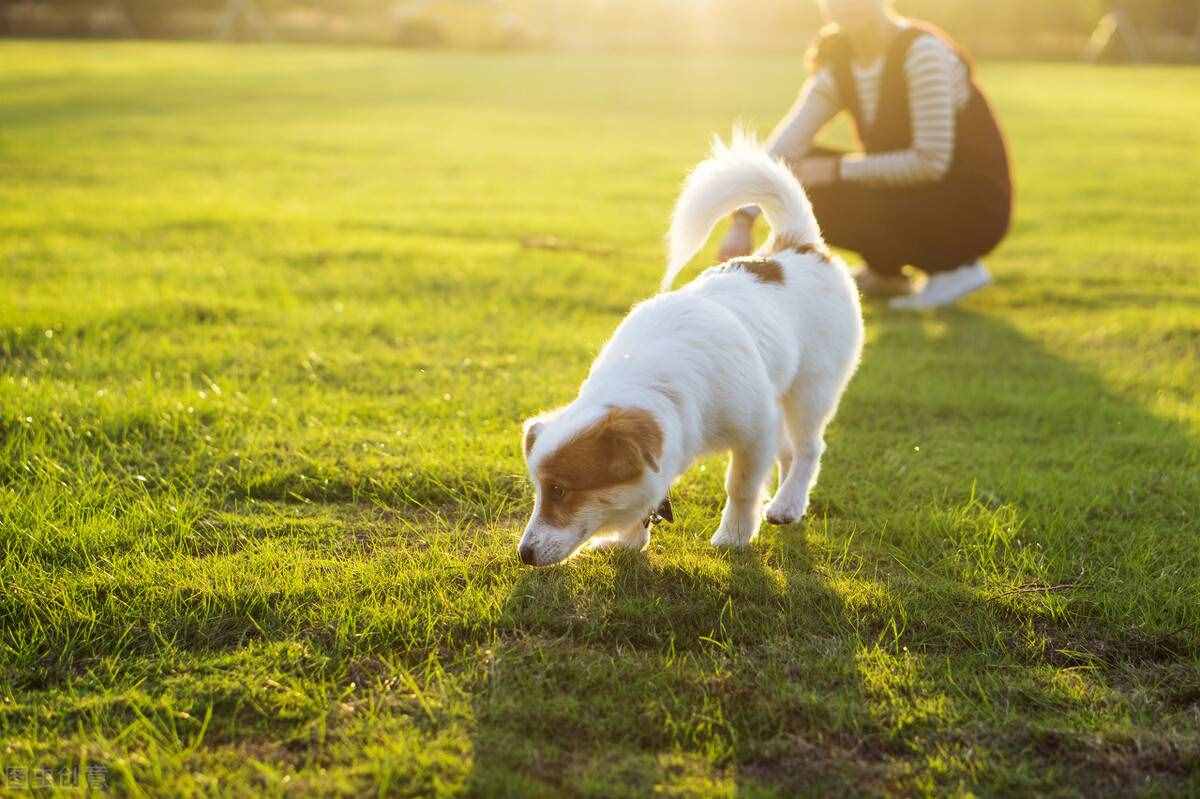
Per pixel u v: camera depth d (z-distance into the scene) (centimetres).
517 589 346
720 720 283
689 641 323
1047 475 451
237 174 1188
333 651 314
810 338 396
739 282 383
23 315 602
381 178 1198
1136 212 1059
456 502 421
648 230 945
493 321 658
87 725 282
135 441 460
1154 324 681
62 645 317
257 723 284
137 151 1314
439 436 477
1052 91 2378
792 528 407
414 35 3534
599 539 381
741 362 354
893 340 658
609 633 325
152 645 318
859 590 351
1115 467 466
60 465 429
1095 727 286
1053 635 335
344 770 264
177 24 3838
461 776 262
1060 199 1129
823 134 1573
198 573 350
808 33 4166
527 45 3647
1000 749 278
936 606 346
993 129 714
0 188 1038
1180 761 273
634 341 353
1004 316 715
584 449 324
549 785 260
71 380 526
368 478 430
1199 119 1858
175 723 281
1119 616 342
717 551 382
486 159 1359
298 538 385
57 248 796
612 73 2755
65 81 2106
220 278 730
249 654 311
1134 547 386
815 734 282
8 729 278
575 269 783
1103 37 3700
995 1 3941
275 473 429
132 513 390
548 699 291
